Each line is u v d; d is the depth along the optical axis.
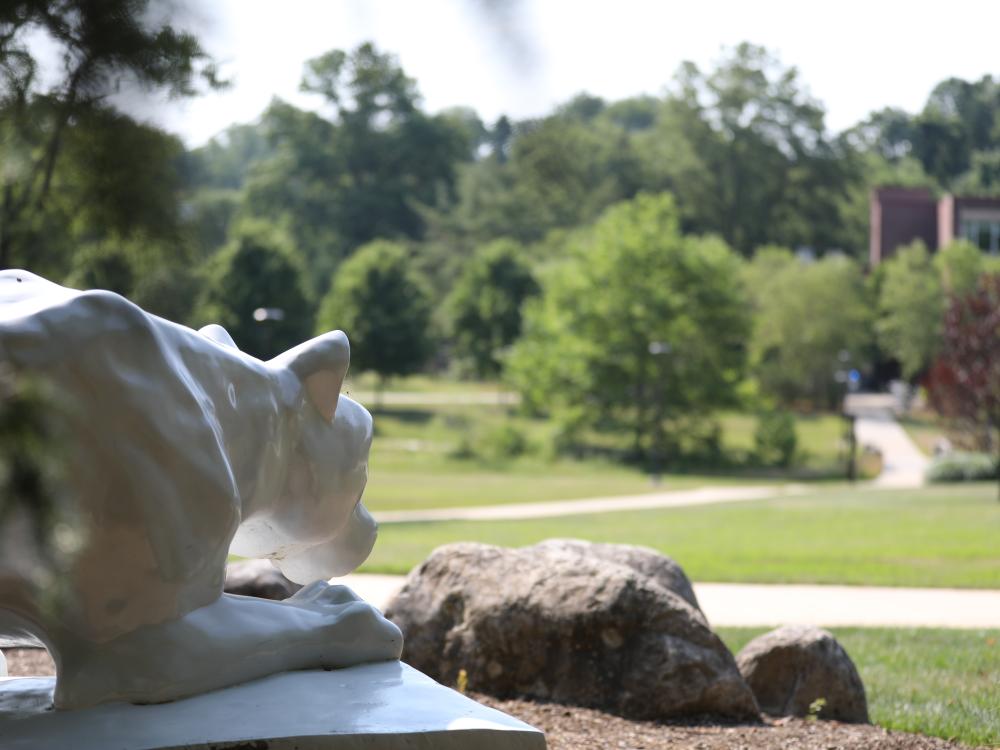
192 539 2.92
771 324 75.69
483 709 3.18
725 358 57.88
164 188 3.98
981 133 39.12
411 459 53.88
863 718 6.09
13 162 10.01
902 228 85.94
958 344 38.22
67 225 13.88
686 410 56.72
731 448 58.59
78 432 2.72
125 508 2.81
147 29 2.56
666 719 5.64
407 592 6.45
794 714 5.98
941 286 73.25
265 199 83.38
